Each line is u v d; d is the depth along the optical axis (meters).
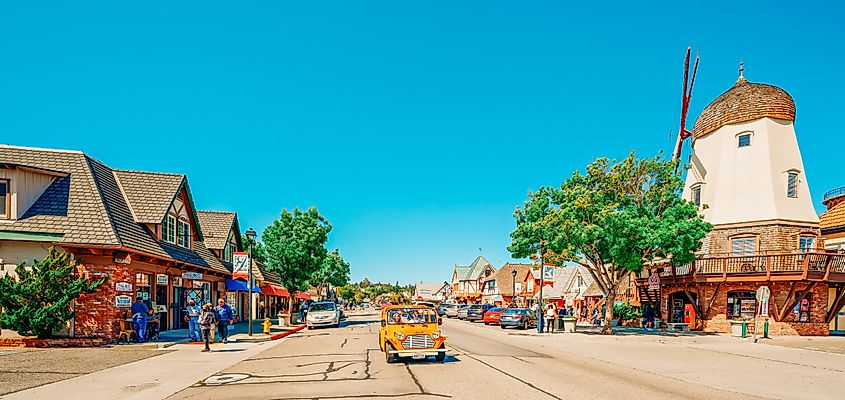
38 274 18.83
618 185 31.66
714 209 35.97
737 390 12.70
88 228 20.17
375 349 20.58
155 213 24.45
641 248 29.03
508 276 80.56
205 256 31.70
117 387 11.95
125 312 20.92
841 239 27.17
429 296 147.12
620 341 26.89
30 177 20.59
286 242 41.28
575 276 59.28
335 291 114.25
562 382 13.30
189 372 14.31
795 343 26.27
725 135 36.56
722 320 32.81
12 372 13.62
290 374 14.05
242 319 41.66
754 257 31.81
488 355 19.03
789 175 34.44
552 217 29.52
